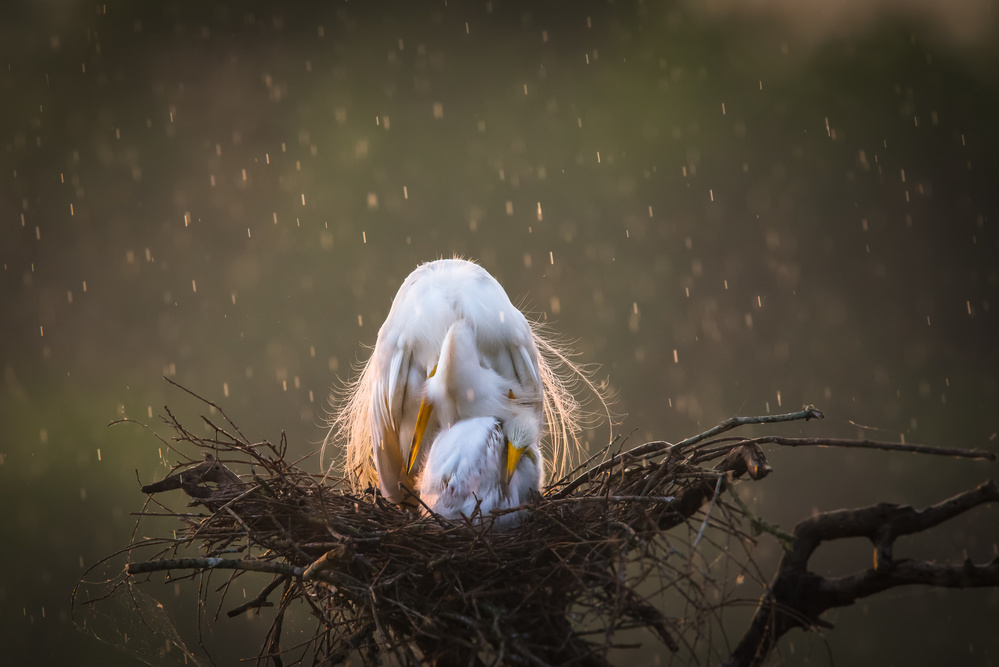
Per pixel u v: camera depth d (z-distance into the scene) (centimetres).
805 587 1702
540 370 1766
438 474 1731
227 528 1719
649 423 3278
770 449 1744
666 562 1700
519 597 1709
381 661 1712
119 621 1762
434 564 1708
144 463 2916
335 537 1712
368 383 1767
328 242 3906
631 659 1856
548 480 1764
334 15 4475
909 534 1700
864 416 3384
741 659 1702
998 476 2811
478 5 4481
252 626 2086
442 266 1756
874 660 2275
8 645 2473
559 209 4050
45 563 2684
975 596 2348
